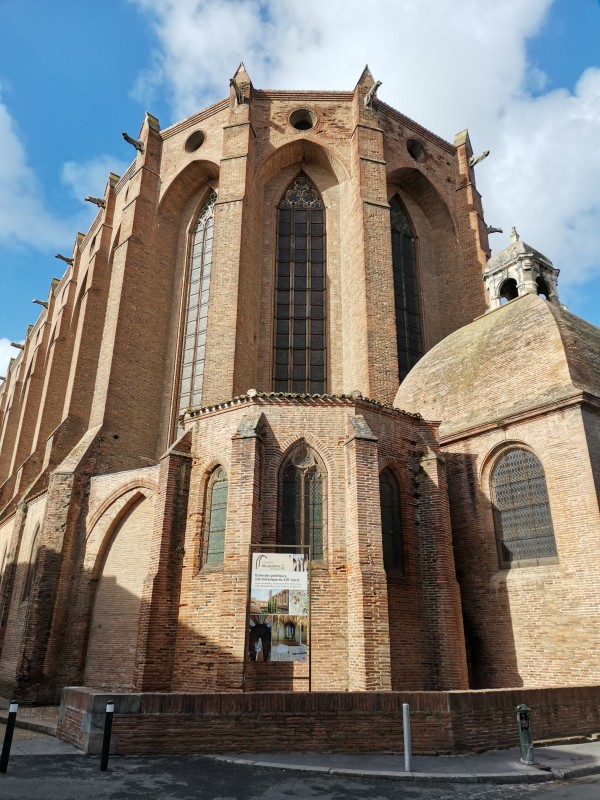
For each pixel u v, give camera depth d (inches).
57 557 1005.2
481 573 869.8
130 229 1390.3
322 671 676.7
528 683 773.3
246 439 754.2
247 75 1403.8
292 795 366.6
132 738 472.7
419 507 821.2
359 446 746.2
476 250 1457.9
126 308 1311.5
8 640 1151.6
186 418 872.9
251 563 646.5
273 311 1338.6
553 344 896.3
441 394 1029.8
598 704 631.2
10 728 426.0
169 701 487.5
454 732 508.7
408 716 455.8
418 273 1488.7
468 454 932.6
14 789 363.6
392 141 1466.5
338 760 467.5
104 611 957.8
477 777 422.0
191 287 1416.1
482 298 1409.9
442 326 1466.5
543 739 565.9
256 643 631.2
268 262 1378.0
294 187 1469.0
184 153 1480.1
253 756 473.4
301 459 788.6
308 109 1448.1
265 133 1416.1
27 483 1549.0
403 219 1524.4
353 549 714.2
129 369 1275.8
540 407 840.3
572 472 791.7
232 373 1128.8
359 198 1298.0
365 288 1212.5
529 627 792.3
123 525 1002.1
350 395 811.4
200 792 366.0
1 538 1546.5
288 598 639.8
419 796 376.2
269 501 756.0
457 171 1573.6
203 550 788.0
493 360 980.6
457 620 763.4
